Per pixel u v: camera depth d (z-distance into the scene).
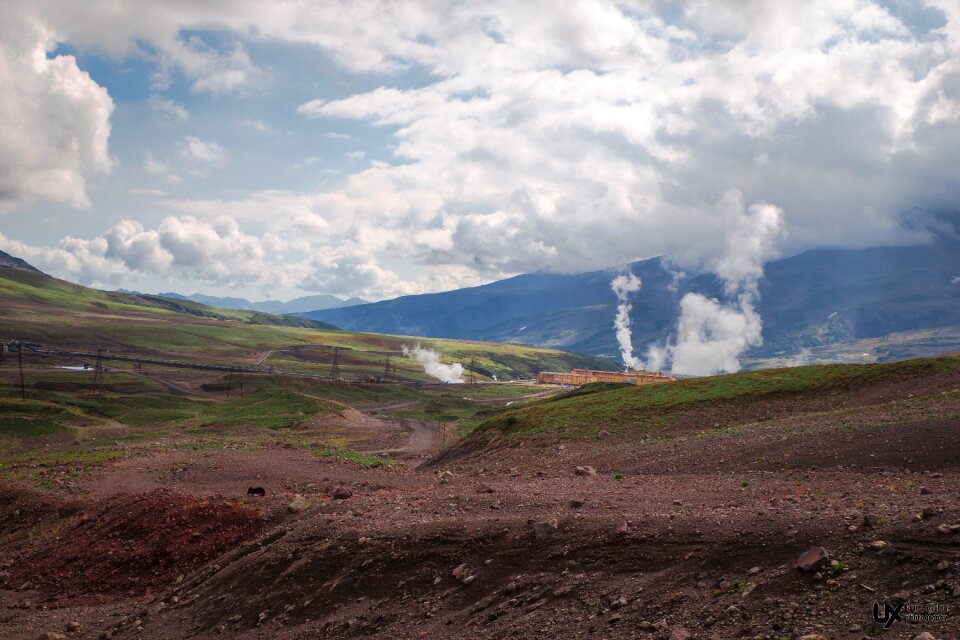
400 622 20.44
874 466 33.28
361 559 23.75
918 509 17.70
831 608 14.64
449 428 165.50
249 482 49.25
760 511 20.47
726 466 38.62
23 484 47.84
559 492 28.78
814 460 36.00
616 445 53.75
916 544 15.69
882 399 53.94
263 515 34.97
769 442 41.50
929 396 49.03
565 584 19.23
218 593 26.23
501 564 21.25
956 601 13.35
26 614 30.14
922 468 31.77
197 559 32.19
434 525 24.20
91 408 165.88
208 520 34.62
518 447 59.81
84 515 39.91
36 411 140.88
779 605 15.36
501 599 19.81
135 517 36.41
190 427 138.62
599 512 23.69
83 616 29.12
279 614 23.12
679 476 35.88
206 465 55.06
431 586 21.58
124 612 28.50
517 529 22.50
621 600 17.66
